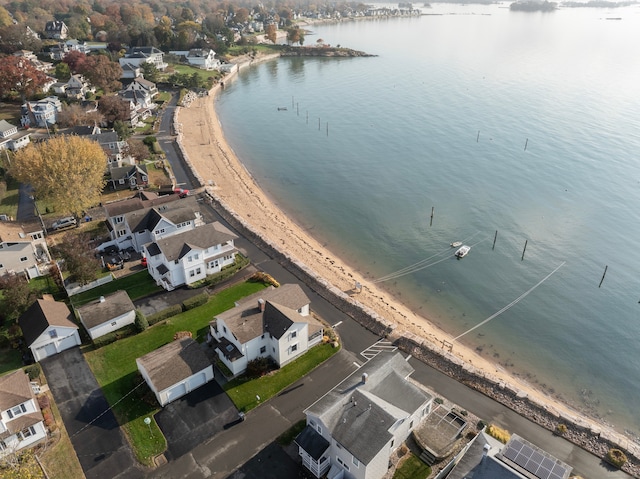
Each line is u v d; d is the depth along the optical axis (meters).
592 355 66.38
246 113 176.12
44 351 57.72
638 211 101.81
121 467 45.19
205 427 49.31
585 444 48.16
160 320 64.19
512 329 70.75
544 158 128.62
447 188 114.62
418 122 161.12
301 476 44.69
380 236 95.19
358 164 130.00
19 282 63.03
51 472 44.62
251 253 81.00
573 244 90.81
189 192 103.75
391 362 51.59
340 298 69.56
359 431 42.94
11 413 46.00
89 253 72.88
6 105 154.62
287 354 57.00
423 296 77.69
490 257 87.69
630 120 154.88
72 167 82.06
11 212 91.75
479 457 39.91
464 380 55.62
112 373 55.62
